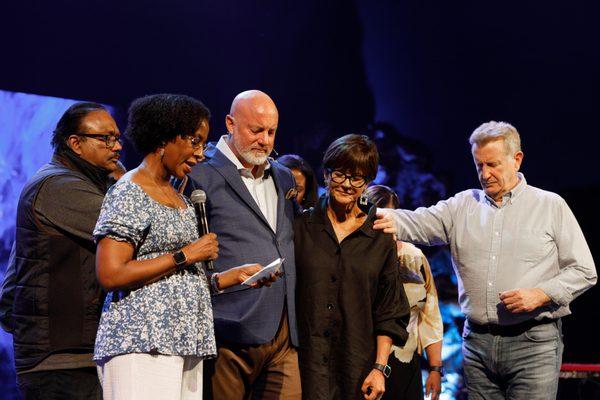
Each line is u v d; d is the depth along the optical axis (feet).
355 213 10.56
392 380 11.53
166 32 24.26
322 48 27.55
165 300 8.17
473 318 11.78
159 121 8.43
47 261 9.18
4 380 19.57
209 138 25.25
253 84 26.22
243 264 9.74
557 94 25.68
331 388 10.02
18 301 9.25
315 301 10.08
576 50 25.36
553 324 11.47
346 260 10.18
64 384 9.09
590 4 25.07
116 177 11.57
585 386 16.05
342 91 27.78
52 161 9.91
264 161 10.25
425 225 12.25
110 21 23.00
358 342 10.07
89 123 9.78
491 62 26.68
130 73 23.47
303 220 10.48
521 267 11.50
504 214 11.75
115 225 7.98
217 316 9.76
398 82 28.09
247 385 10.11
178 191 9.87
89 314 9.21
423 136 27.76
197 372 8.69
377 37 28.27
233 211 9.92
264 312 9.78
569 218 11.59
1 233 20.59
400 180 25.25
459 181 27.12
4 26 20.94
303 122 26.99
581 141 25.29
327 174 10.27
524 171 26.09
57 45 21.93
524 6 26.08
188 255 8.16
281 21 26.73
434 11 27.53
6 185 20.83
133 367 7.97
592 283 11.42
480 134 11.82
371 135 26.61
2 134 20.88
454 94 27.32
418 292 12.01
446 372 19.67
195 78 24.91
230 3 25.63
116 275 7.84
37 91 21.57
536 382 11.31
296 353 10.17
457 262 12.09
